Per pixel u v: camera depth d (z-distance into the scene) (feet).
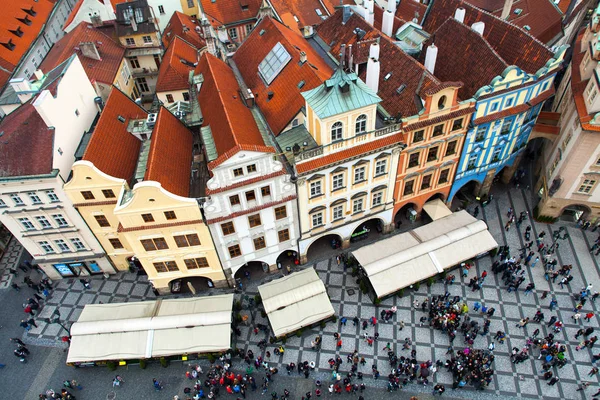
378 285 146.00
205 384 133.39
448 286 156.25
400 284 146.72
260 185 131.85
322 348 141.90
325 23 199.41
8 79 214.90
